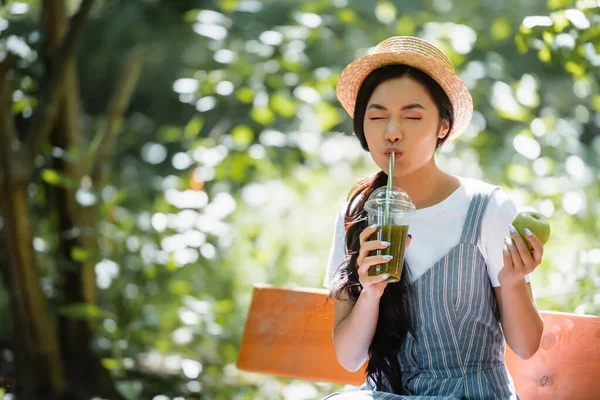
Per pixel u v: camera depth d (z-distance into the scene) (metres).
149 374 7.60
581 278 5.65
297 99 8.87
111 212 8.14
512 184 8.46
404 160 3.93
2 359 8.02
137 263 8.38
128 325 7.78
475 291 3.94
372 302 3.91
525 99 7.54
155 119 16.94
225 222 9.31
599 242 7.14
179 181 8.46
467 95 4.04
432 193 4.12
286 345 4.81
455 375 3.93
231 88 8.45
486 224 3.96
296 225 9.54
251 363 4.84
